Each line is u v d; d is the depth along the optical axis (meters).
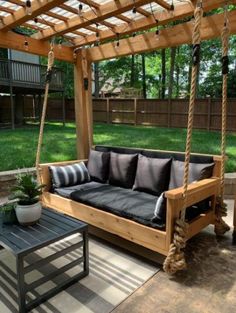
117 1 2.50
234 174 4.00
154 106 10.19
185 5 2.54
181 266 2.01
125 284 2.01
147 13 2.78
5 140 7.04
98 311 1.74
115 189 3.08
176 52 14.36
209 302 1.81
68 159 5.49
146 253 2.45
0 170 4.43
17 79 9.30
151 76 17.80
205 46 13.35
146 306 1.78
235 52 12.70
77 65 3.82
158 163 2.87
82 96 3.88
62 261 2.34
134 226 2.31
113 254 2.44
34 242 1.84
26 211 2.07
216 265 2.26
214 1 2.31
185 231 2.05
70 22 2.96
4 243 1.83
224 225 2.70
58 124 11.68
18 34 3.21
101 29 3.29
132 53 3.24
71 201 2.91
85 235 2.11
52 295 1.89
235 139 7.20
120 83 18.34
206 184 2.40
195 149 5.98
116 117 11.23
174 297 1.87
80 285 2.00
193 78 1.93
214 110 8.84
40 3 2.44
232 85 12.32
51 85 10.39
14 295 1.91
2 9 2.70
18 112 11.76
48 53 3.39
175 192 2.06
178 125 9.73
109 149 3.62
